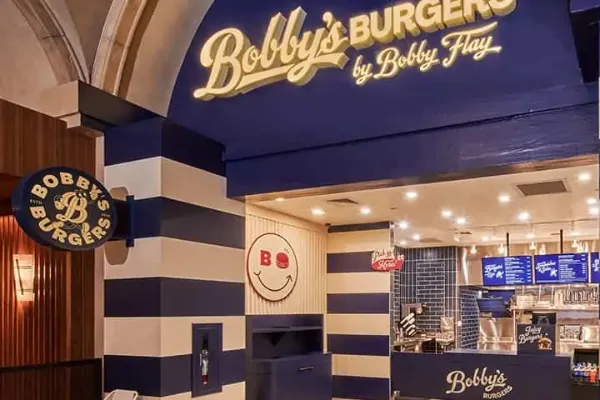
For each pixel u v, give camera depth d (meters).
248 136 4.92
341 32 4.54
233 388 4.84
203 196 4.77
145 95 5.34
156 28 5.14
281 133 4.77
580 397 6.14
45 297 5.20
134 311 4.41
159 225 4.38
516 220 7.87
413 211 7.24
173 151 4.55
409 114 4.25
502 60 3.99
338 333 8.34
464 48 4.12
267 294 7.03
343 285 8.38
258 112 4.89
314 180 4.59
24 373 4.28
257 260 6.89
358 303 8.26
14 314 5.35
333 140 4.52
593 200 6.38
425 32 4.27
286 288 7.41
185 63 5.38
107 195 4.23
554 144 3.75
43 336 5.18
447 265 10.59
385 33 4.35
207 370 4.58
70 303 4.89
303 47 4.66
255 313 6.83
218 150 4.98
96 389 4.66
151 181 4.47
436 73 4.20
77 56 5.04
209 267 4.75
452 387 7.11
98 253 5.03
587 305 9.92
